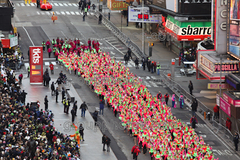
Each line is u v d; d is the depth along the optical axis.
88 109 137.50
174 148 101.81
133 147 106.19
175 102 141.00
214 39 147.38
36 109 118.56
